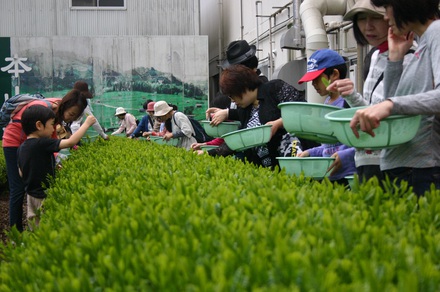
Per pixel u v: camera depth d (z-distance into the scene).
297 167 4.18
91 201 3.37
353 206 2.70
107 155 6.29
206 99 21.75
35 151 6.14
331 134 4.01
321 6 10.63
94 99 21.50
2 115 6.83
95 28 22.70
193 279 1.79
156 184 3.73
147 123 14.46
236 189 3.33
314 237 2.05
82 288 1.98
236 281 1.74
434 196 2.78
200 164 4.60
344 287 1.64
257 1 18.75
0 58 21.19
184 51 21.69
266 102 5.48
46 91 21.38
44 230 2.95
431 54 3.12
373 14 3.66
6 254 3.04
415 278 1.60
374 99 3.72
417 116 3.03
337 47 11.84
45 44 21.30
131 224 2.47
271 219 2.45
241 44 7.18
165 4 22.75
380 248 2.05
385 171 3.42
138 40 21.56
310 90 10.70
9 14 22.33
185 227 2.44
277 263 1.82
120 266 1.98
